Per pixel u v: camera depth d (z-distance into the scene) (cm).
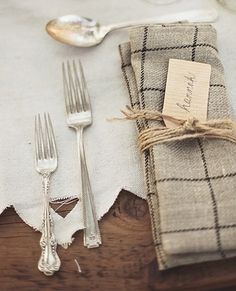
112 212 37
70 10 51
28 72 47
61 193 39
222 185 34
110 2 51
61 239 36
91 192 38
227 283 33
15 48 49
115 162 40
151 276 33
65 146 41
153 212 35
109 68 46
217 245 32
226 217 33
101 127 42
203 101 39
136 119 39
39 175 40
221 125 37
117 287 34
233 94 43
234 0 50
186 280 33
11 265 35
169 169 35
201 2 50
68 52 48
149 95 40
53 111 44
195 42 42
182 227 33
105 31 49
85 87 45
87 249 35
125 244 35
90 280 34
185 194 34
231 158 36
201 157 36
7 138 42
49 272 34
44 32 50
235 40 46
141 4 51
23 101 45
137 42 42
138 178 39
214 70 41
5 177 40
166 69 41
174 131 37
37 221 37
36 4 52
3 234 37
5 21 51
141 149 38
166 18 49
